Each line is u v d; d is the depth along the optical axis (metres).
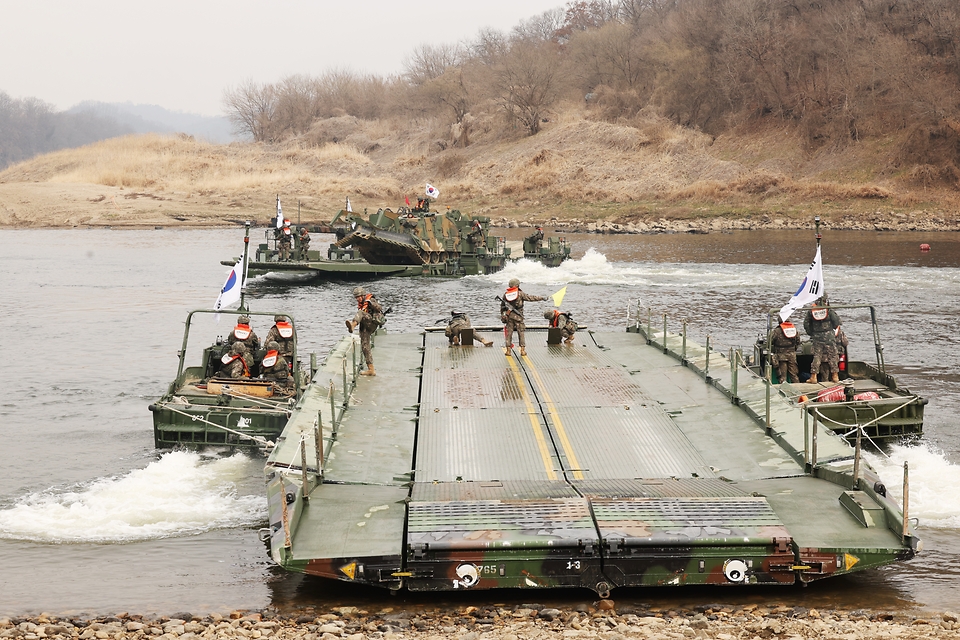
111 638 10.12
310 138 158.75
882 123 99.06
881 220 83.62
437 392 17.20
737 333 30.73
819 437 14.07
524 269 50.78
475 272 49.66
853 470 12.58
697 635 9.78
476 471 13.33
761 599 11.12
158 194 105.88
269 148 158.88
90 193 104.31
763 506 11.35
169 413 16.98
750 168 101.12
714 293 41.19
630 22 168.50
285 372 18.80
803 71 108.19
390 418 15.74
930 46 100.56
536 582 10.62
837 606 10.92
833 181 94.19
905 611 10.78
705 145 109.75
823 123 102.81
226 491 15.19
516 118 126.94
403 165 128.00
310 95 176.75
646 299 39.28
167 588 11.67
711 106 116.25
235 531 13.56
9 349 29.03
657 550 10.61
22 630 10.36
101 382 24.39
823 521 11.38
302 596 11.39
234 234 83.31
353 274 48.22
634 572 10.62
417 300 39.59
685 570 10.65
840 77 103.00
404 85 168.12
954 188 88.69
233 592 11.53
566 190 103.56
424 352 20.84
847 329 31.67
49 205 98.50
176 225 92.69
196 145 143.38
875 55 99.75
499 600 11.09
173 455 16.72
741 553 10.64
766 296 40.06
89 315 36.22
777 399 15.74
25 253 63.50
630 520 10.95
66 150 140.50
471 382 17.89
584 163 110.00
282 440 14.02
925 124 92.69
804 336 31.81
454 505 11.30
